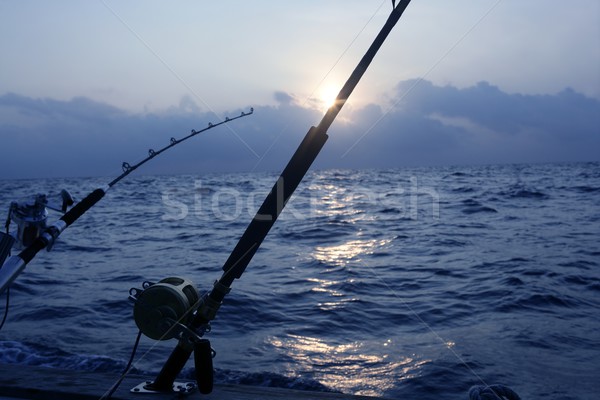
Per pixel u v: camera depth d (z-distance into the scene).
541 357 5.18
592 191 31.08
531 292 7.82
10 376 2.29
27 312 6.86
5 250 1.75
